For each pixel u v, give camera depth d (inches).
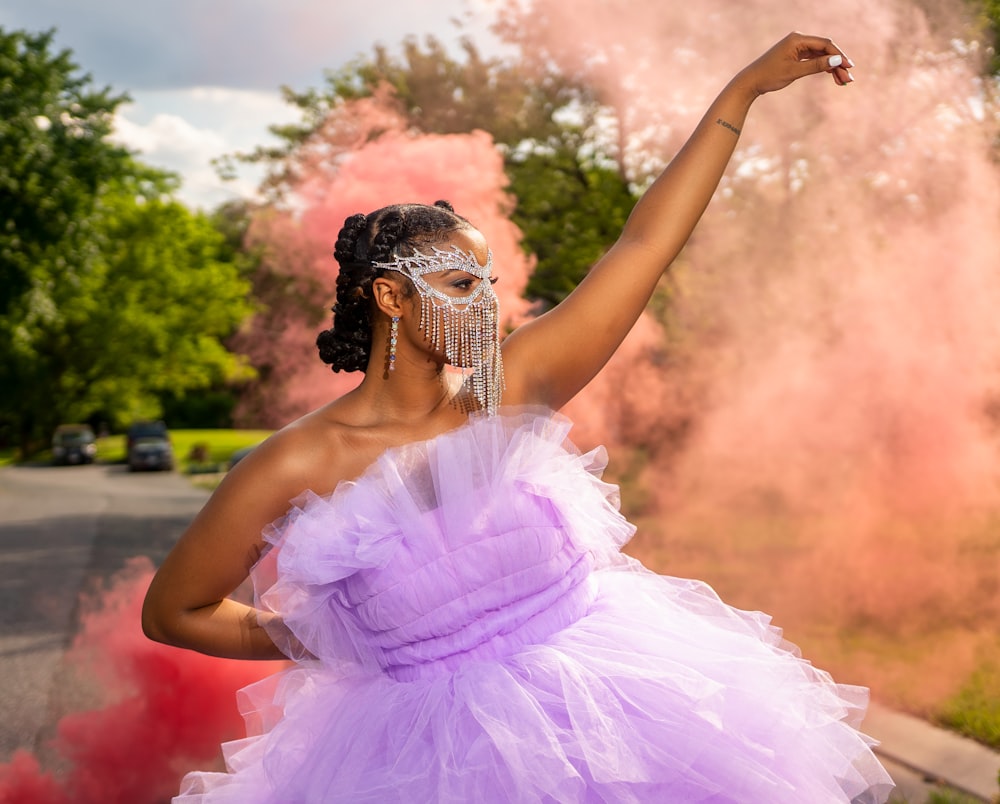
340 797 66.1
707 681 69.2
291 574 69.6
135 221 2058.3
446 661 69.6
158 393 2714.1
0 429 2527.1
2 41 1096.8
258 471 70.4
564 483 72.1
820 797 70.2
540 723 65.6
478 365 72.3
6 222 1093.8
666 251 80.5
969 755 194.4
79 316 2043.6
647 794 66.6
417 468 71.2
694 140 82.1
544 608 72.0
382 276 72.2
